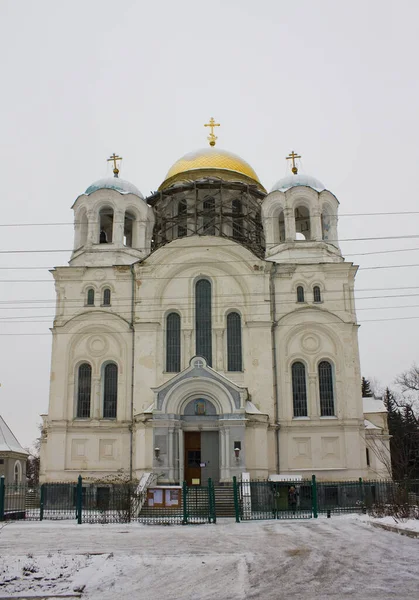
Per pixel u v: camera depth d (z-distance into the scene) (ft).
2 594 50.55
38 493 139.44
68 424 144.46
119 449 142.82
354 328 148.97
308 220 174.50
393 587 48.93
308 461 140.97
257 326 147.95
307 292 151.64
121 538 83.25
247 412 134.72
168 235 177.99
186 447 135.74
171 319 151.33
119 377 147.43
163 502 116.47
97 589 52.65
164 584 53.93
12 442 155.63
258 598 47.09
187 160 183.73
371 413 157.79
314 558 63.21
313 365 146.82
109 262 156.87
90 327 150.61
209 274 152.66
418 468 210.59
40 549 72.18
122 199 162.20
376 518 101.14
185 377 134.10
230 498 117.91
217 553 67.62
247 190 175.11
